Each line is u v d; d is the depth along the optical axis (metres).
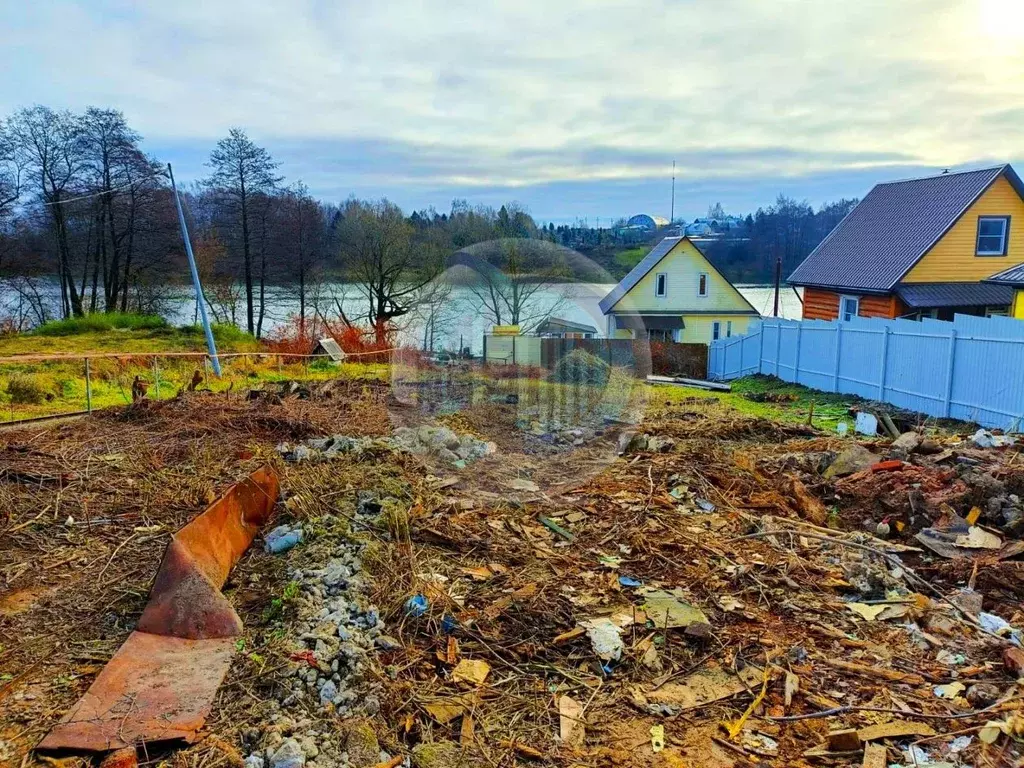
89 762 2.04
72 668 2.61
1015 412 9.42
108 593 3.25
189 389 9.36
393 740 2.23
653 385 15.42
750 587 3.49
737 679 2.69
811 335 14.50
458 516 4.30
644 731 2.37
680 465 5.45
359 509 4.25
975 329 10.43
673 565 3.70
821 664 2.81
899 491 4.65
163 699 2.32
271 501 4.22
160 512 4.36
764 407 11.69
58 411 8.37
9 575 3.43
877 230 19.09
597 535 4.10
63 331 23.33
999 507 4.30
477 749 2.23
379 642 2.79
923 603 3.29
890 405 11.73
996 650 2.90
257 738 2.16
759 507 4.73
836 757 2.24
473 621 3.04
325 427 6.89
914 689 2.64
